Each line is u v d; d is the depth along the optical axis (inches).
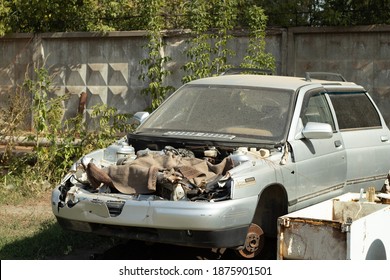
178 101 330.0
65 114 560.7
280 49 510.9
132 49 540.7
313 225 240.7
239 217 261.4
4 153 450.0
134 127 462.6
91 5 567.8
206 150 291.1
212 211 253.9
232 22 512.4
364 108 358.0
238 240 263.7
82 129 468.1
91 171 276.5
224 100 319.9
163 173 267.0
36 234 333.7
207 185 264.4
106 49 548.4
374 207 269.1
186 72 523.5
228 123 308.0
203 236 255.4
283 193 286.5
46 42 564.1
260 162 277.6
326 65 502.3
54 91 562.3
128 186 271.4
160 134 308.7
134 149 305.4
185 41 521.7
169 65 527.8
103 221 266.8
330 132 297.3
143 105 539.2
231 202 258.5
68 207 275.1
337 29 495.5
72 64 557.9
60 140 446.0
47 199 414.6
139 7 557.3
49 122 447.8
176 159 279.1
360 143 340.5
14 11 565.3
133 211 261.1
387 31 486.3
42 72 453.4
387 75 489.7
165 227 257.3
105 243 330.0
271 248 293.3
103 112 491.2
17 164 443.5
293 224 243.8
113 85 547.2
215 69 497.4
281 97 314.0
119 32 539.5
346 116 342.0
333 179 319.0
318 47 503.2
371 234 247.6
